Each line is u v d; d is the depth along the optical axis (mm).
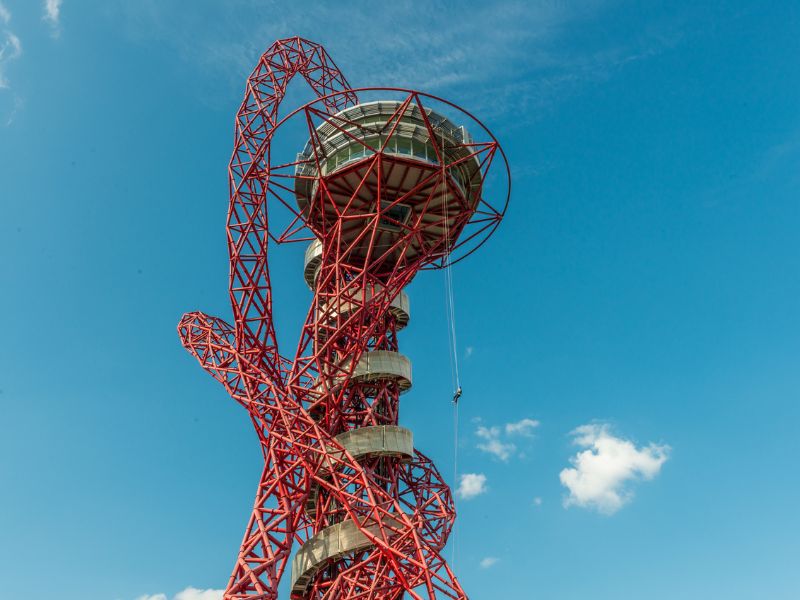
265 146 66500
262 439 64312
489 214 69000
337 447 60500
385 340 74688
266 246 66562
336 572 62125
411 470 69438
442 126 67812
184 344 71562
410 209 69000
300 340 68188
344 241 72375
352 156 66438
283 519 58000
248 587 54812
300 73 75875
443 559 55219
